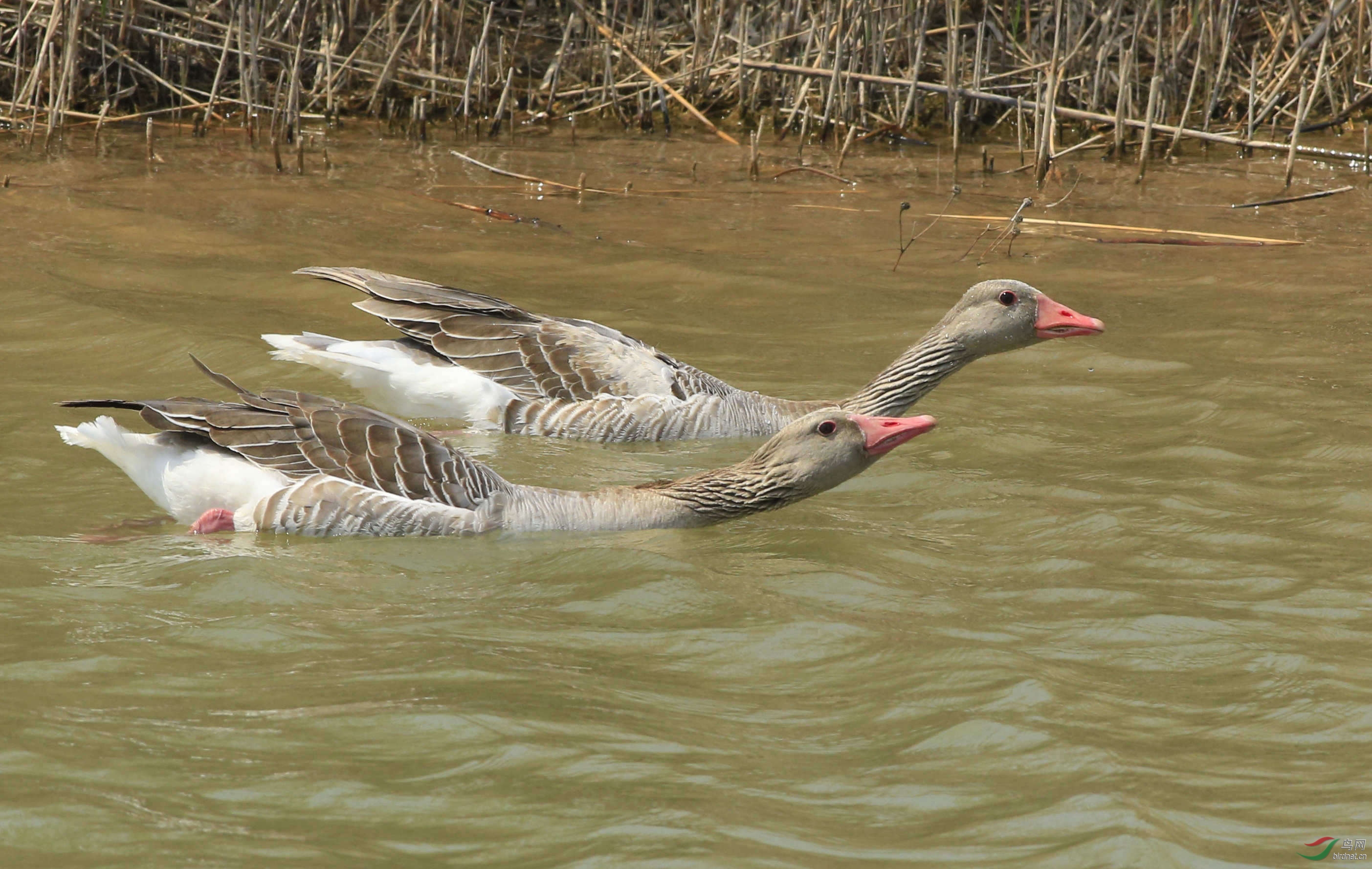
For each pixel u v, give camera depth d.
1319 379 15.91
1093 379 16.16
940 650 9.22
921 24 28.92
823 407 15.13
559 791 7.17
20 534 11.02
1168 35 30.97
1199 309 19.03
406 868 6.43
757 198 25.22
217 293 18.20
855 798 7.20
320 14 30.23
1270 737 8.05
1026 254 21.94
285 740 7.64
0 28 28.28
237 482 11.37
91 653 8.77
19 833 6.62
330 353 14.75
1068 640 9.52
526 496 11.88
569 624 9.64
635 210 24.05
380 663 8.77
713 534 11.93
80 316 16.62
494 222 22.88
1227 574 10.77
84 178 23.72
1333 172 27.62
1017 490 12.79
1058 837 6.80
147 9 29.25
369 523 11.39
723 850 6.60
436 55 30.56
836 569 10.88
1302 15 31.30
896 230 23.28
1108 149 29.03
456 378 14.82
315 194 23.84
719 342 17.47
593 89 30.64
